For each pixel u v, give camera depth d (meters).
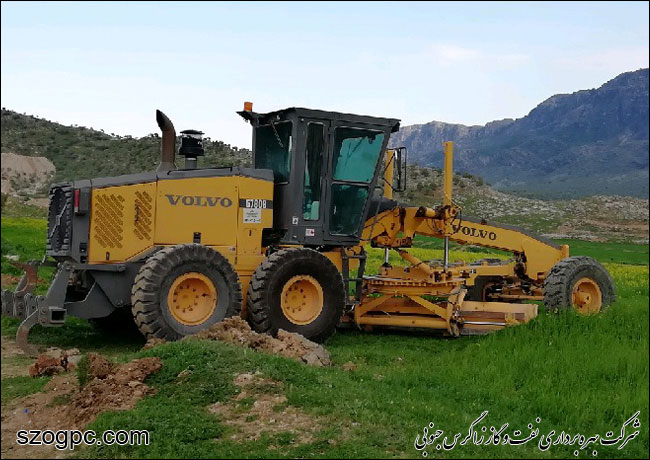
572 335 9.66
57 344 10.42
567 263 11.89
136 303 9.16
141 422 6.13
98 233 9.84
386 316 11.60
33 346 9.44
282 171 11.08
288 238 10.83
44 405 7.00
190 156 10.95
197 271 9.51
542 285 12.75
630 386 7.59
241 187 10.62
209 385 6.87
